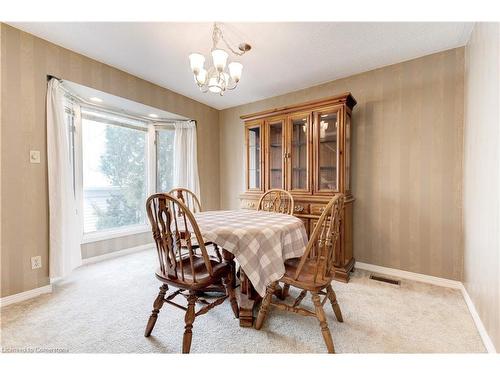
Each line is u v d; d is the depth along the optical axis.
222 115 3.96
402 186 2.35
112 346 1.34
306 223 2.53
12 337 1.42
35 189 1.98
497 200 1.26
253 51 2.16
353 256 2.63
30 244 1.94
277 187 2.88
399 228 2.37
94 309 1.74
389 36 1.93
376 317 1.63
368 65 2.42
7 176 1.83
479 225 1.57
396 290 2.05
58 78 2.12
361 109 2.58
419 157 2.26
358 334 1.45
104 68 2.44
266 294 1.46
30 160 1.95
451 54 2.10
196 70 1.58
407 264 2.33
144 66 2.51
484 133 1.49
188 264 1.59
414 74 2.27
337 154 2.37
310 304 1.81
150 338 1.41
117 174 3.16
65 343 1.37
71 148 2.56
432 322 1.57
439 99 2.16
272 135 2.91
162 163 3.61
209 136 3.81
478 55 1.65
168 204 1.34
